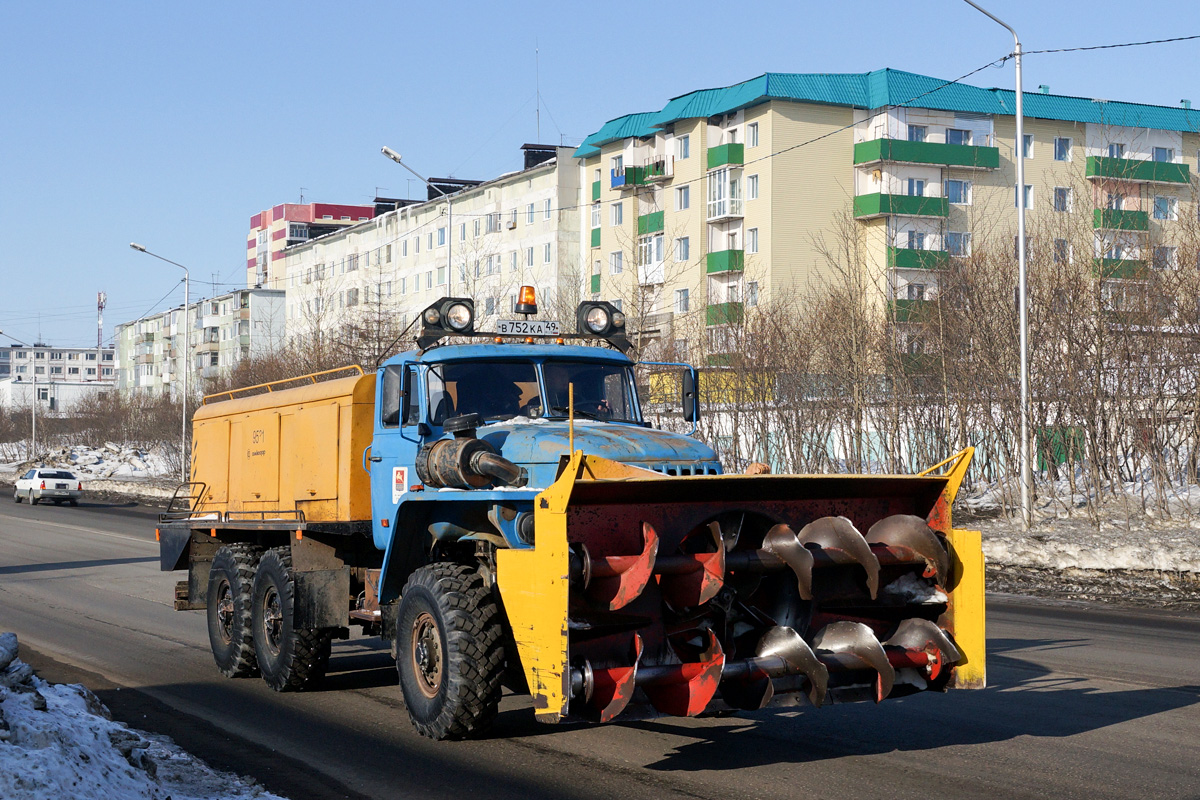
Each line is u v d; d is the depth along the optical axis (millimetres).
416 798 6438
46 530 30344
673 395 13266
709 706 6664
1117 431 23047
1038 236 27734
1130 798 6172
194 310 110500
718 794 6332
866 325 27562
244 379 50531
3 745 5566
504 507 7539
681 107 56688
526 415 8891
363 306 60125
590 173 64625
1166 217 30047
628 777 6734
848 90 52938
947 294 26828
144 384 123375
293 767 7145
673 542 6789
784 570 6973
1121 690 9172
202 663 11164
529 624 6652
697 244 56062
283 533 10500
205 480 12445
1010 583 17266
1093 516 20531
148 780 6113
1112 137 53312
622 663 6664
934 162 52000
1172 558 17531
